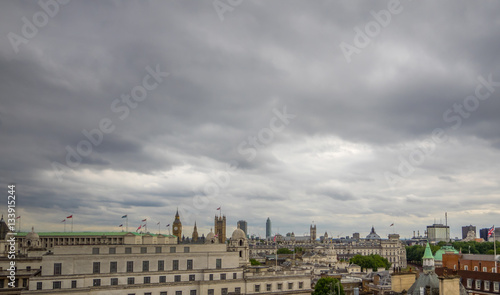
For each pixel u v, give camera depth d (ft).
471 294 517.96
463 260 624.59
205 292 483.51
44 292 418.10
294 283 535.60
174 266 488.44
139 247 481.46
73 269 443.73
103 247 466.29
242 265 632.38
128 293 452.76
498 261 574.97
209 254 508.12
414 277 505.66
